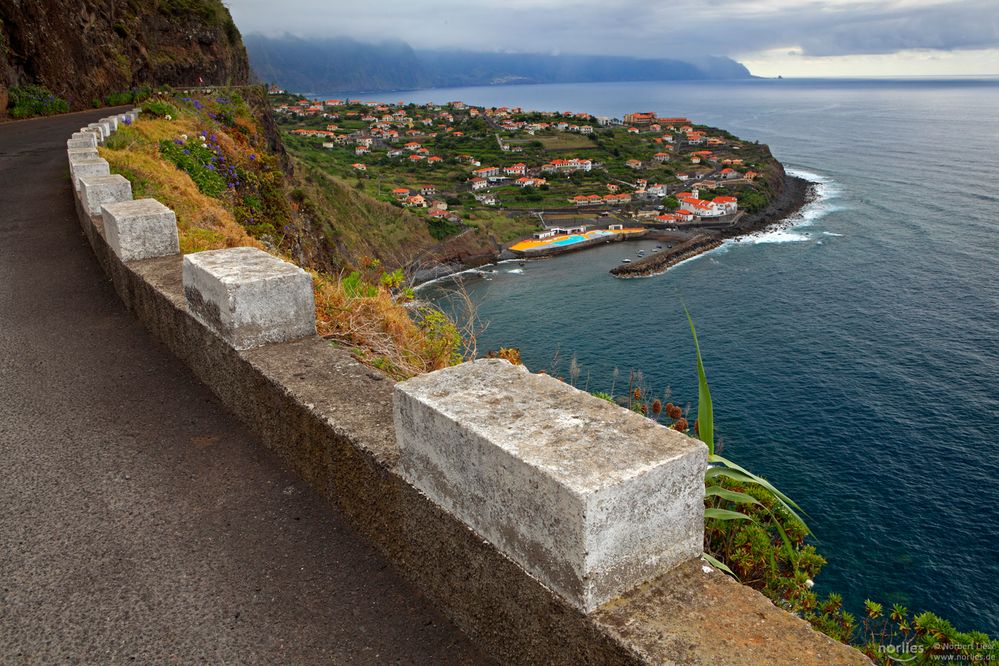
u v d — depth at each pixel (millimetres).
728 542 3855
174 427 4113
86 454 3844
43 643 2521
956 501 24297
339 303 5703
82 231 10031
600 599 1859
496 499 2096
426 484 2475
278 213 21672
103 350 5395
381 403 3283
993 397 32938
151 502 3385
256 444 3891
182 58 47500
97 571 2910
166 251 6301
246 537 3105
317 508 3293
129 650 2490
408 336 5789
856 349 39625
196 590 2787
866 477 26156
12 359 5270
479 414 2240
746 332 43375
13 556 3010
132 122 19812
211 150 20062
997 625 18594
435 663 2359
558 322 46906
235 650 2484
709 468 3691
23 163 16984
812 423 30766
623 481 1812
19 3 29375
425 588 2656
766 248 66750
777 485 25797
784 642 1723
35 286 7242
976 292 48938
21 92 28672
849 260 59531
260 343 4020
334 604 2680
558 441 2033
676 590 1923
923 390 33906
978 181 96500
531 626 2059
